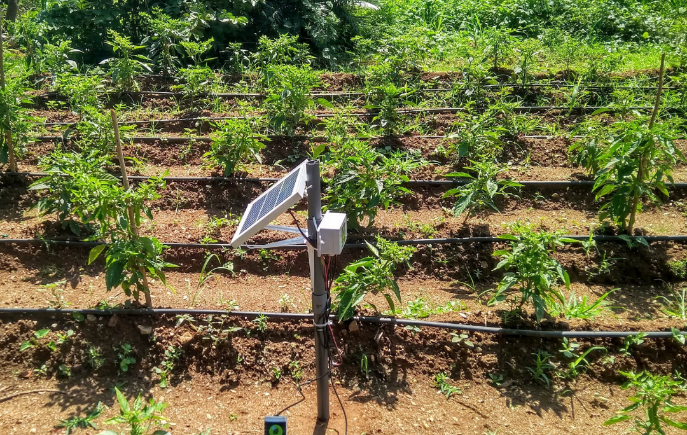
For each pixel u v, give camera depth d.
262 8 9.35
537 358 4.07
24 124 5.85
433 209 5.78
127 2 9.12
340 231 3.05
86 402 3.84
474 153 6.16
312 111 7.31
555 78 8.07
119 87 7.59
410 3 12.32
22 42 8.66
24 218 5.41
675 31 9.67
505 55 8.23
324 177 5.91
